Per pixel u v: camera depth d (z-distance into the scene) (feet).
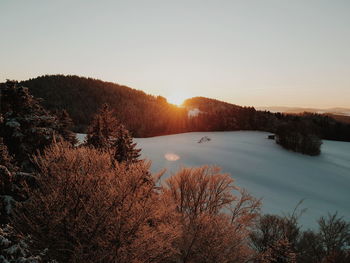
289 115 368.48
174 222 22.99
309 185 125.08
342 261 40.93
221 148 211.82
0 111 35.22
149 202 19.42
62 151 21.02
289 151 200.44
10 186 24.88
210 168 41.57
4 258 13.15
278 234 53.11
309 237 57.72
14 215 19.29
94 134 56.44
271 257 34.24
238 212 40.32
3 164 25.67
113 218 17.70
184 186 38.27
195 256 25.09
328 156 189.78
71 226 17.81
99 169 21.21
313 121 308.40
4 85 35.47
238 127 348.38
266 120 340.80
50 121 39.99
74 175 19.07
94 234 17.79
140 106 474.90
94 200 18.37
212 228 26.32
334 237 56.44
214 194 39.81
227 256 26.20
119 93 525.75
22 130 34.88
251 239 49.14
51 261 15.94
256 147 216.33
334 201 106.32
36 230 17.71
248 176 136.26
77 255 16.51
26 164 33.68
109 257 17.29
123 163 22.35
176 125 347.36
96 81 543.80
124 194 18.99
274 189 117.70
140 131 329.93
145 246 18.17
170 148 210.38
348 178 138.21
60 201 18.12
